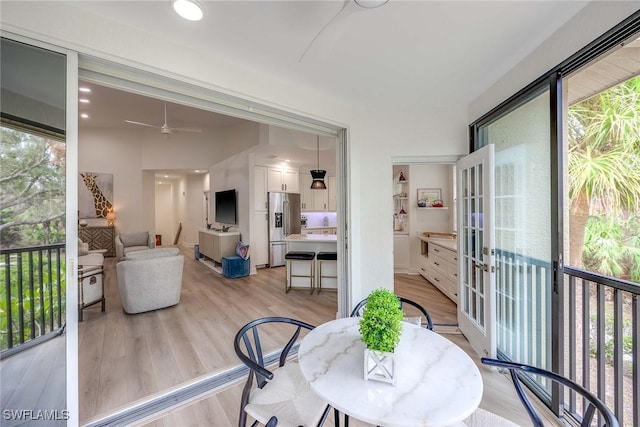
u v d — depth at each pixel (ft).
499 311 8.02
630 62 6.19
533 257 6.68
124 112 18.94
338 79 7.76
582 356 5.95
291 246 15.40
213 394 6.27
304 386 4.65
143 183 24.21
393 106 9.73
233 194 20.08
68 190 4.74
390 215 10.02
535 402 6.18
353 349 4.30
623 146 6.66
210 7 4.95
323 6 4.96
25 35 4.43
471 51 6.43
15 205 4.32
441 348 4.32
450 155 9.76
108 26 5.19
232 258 17.43
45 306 4.55
